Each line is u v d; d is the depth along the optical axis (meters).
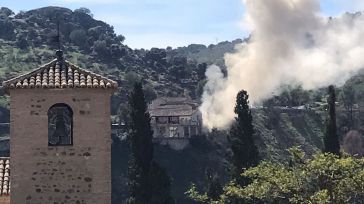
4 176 27.45
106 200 26.39
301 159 39.50
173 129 124.81
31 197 26.09
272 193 39.56
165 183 53.09
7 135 110.69
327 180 37.84
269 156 120.12
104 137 26.36
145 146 54.09
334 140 57.41
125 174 105.25
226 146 124.38
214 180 55.34
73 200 26.25
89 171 26.33
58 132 26.84
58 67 27.16
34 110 26.11
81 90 26.20
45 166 26.17
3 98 117.50
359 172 37.78
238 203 48.12
